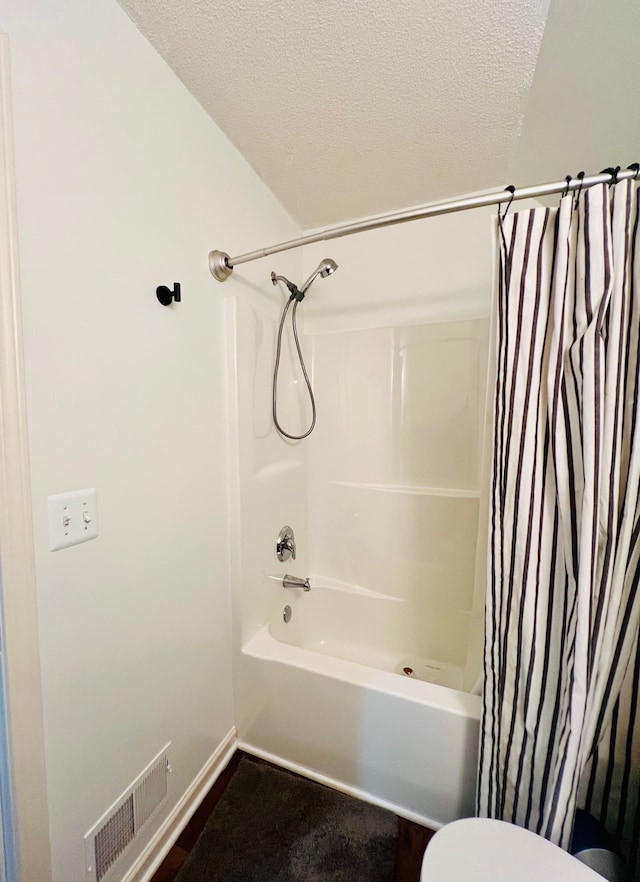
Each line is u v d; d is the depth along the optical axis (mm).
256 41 885
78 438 747
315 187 1475
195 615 1107
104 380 803
